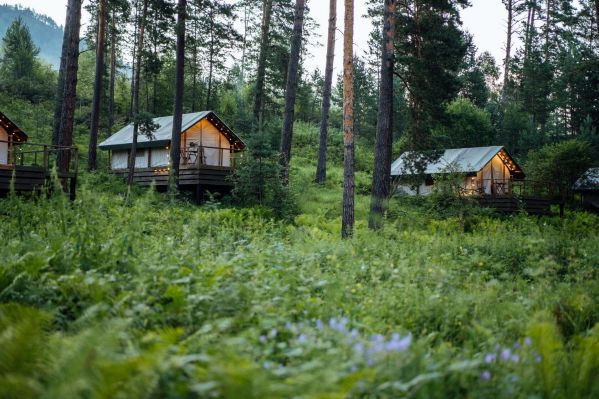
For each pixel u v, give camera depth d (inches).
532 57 2390.5
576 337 198.1
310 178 1262.3
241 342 147.4
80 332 145.2
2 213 421.7
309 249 416.2
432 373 133.3
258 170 900.0
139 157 1215.6
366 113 2345.0
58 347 131.7
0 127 927.7
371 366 133.8
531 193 1459.2
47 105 1947.6
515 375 145.3
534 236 536.1
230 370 105.9
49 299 190.7
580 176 1513.3
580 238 630.5
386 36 784.3
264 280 244.8
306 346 149.3
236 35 1003.9
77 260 240.7
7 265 210.7
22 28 2235.5
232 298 194.2
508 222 938.1
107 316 169.0
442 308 223.0
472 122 1878.7
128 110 2071.9
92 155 1237.7
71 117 869.2
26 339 127.5
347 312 210.5
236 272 248.8
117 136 1277.1
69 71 868.6
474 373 145.1
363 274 330.3
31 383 108.6
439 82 887.7
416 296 234.4
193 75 2071.9
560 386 156.4
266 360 149.8
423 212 843.4
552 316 232.8
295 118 2321.6
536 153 1594.5
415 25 879.7
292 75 1058.7
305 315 201.0
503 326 220.1
